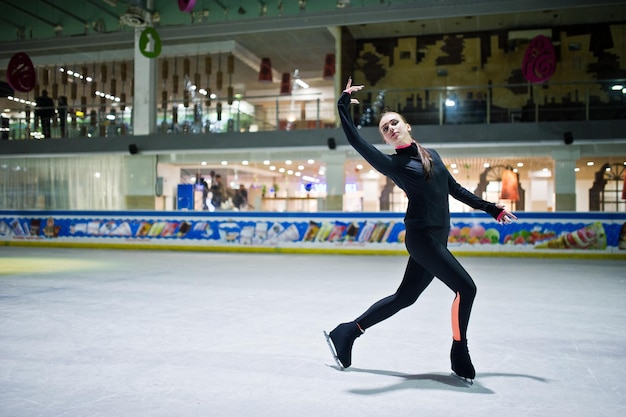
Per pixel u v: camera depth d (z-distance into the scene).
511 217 2.55
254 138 15.91
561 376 2.72
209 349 3.25
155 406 2.19
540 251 12.52
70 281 7.04
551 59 14.43
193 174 17.19
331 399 2.30
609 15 15.80
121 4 17.25
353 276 8.10
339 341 2.75
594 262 11.20
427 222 2.46
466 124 14.63
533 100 16.22
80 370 2.76
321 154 15.91
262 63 19.09
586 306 5.21
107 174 17.22
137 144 16.59
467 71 17.22
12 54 18.62
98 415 2.09
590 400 2.32
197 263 10.43
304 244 13.94
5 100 18.56
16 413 2.11
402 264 10.59
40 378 2.61
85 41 17.56
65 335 3.65
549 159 14.99
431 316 4.53
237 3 16.80
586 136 13.84
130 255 12.62
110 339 3.53
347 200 15.95
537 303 5.41
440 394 2.38
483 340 3.62
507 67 16.94
